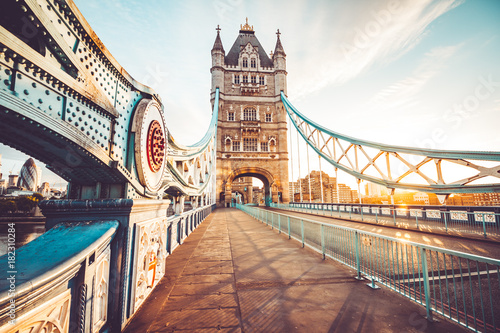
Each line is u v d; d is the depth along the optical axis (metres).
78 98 2.18
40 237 2.20
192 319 2.93
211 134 20.58
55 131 1.80
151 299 3.47
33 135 1.89
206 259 5.81
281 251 6.70
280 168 45.28
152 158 3.66
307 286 4.04
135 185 3.15
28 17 1.60
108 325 2.53
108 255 2.51
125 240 2.67
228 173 44.38
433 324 2.86
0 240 11.83
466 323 2.60
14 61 1.57
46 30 1.70
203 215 16.70
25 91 1.63
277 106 47.94
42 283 1.43
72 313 1.92
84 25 2.17
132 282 2.83
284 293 3.74
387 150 17.14
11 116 1.57
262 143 46.78
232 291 3.82
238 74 49.38
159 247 4.15
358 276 4.41
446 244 8.26
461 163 12.21
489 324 2.82
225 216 21.33
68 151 2.23
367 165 19.53
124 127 3.09
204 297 3.58
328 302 3.42
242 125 45.50
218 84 47.19
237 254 6.34
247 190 90.50
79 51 2.18
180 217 7.57
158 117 4.03
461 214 10.38
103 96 2.50
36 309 1.44
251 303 3.39
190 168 9.97
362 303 3.39
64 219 2.58
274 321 2.90
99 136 2.50
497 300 3.62
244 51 50.66
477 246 7.89
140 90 3.45
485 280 4.65
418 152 14.52
